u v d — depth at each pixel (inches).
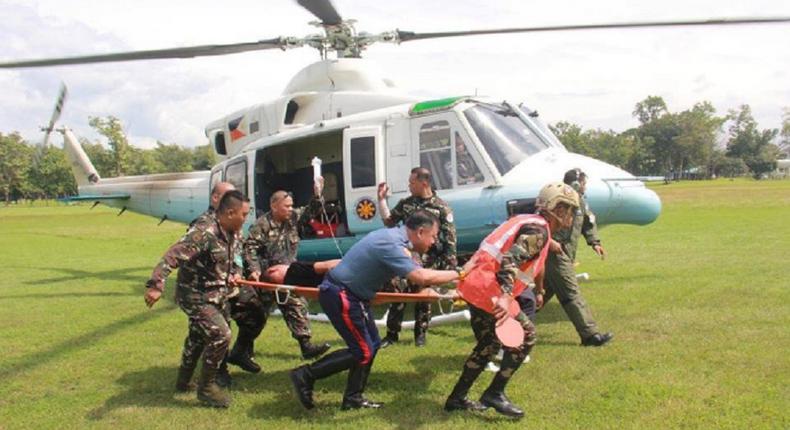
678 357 205.8
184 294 179.8
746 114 4857.3
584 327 225.8
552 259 225.9
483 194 265.0
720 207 1031.6
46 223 1301.7
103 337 271.1
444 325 271.1
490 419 164.4
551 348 225.0
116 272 500.4
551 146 292.4
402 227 170.6
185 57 329.4
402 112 289.4
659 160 4660.4
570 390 180.7
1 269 529.0
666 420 156.5
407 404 178.1
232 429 165.2
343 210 313.3
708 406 164.2
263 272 215.9
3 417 179.0
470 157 271.3
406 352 230.2
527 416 164.2
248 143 354.9
